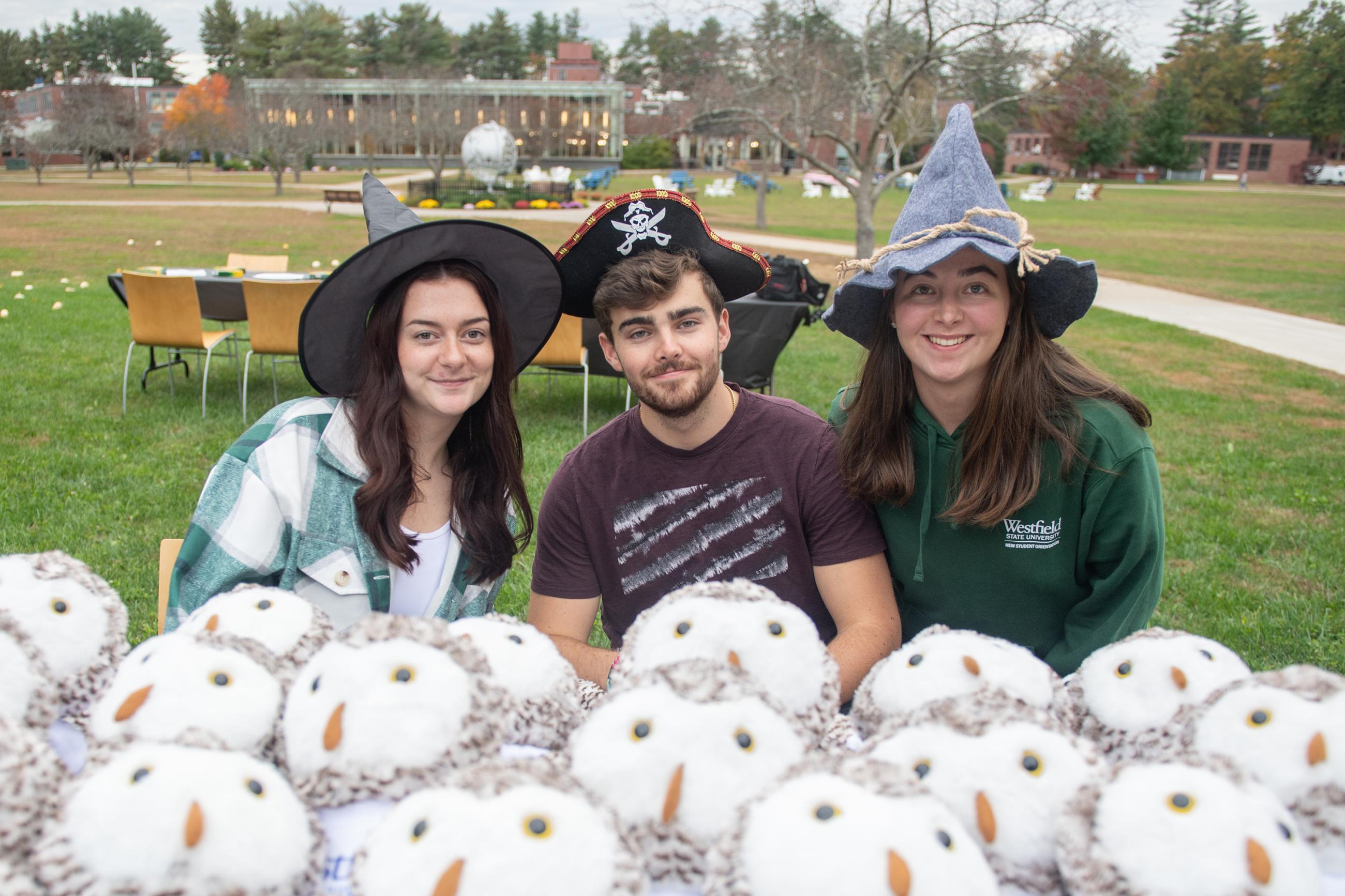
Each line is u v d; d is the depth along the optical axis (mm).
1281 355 11219
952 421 1971
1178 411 8312
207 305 7348
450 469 2080
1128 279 18266
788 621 1317
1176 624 4137
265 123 43188
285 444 1922
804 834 952
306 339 1881
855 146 14258
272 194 37125
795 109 14203
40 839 958
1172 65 80812
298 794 1126
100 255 17016
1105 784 1078
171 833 943
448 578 2066
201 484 5445
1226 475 6449
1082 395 1924
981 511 1891
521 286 1998
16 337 9438
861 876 912
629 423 2064
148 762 1016
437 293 1836
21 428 6414
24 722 1174
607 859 965
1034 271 1790
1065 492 1913
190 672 1192
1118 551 1921
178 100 70938
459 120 48906
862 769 1049
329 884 1071
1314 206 45812
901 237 1886
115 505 5035
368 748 1139
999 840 1082
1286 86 76938
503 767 1045
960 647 1368
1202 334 12492
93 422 6668
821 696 1287
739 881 947
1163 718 1267
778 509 2006
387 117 53156
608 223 1935
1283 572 4777
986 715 1186
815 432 2045
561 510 2092
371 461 1887
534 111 61562
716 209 37000
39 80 97438
